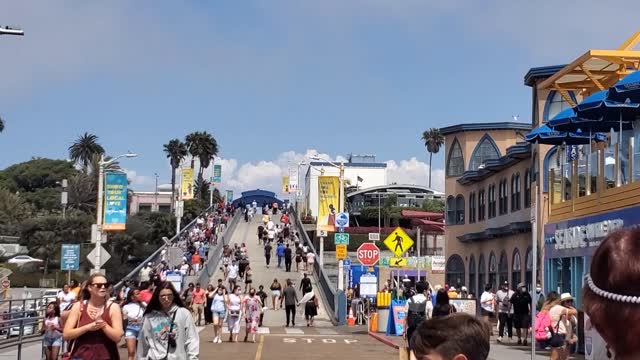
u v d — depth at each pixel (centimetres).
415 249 8706
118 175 3978
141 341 1001
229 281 4597
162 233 9606
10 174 14225
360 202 12938
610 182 2281
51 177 14125
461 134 5253
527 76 3844
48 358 1727
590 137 2498
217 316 2795
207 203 13750
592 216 2281
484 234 4606
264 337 3070
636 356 224
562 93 2809
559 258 2572
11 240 9725
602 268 231
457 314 329
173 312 996
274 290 4281
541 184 3728
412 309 1775
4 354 2073
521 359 2116
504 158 4325
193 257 4950
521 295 2598
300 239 7181
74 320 977
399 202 12762
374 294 3356
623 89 1981
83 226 7994
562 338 1482
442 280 5794
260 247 6756
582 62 2478
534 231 1427
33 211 11406
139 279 4094
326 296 4353
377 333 3169
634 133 2262
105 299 987
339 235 4134
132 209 15162
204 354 2361
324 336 3133
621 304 224
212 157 15425
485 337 321
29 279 7469
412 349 336
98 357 966
